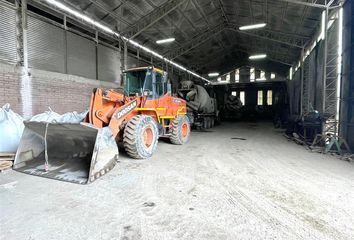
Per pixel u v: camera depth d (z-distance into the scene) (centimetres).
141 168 375
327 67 723
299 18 838
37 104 555
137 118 441
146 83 506
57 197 252
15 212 215
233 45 1536
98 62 780
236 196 260
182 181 311
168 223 199
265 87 2242
